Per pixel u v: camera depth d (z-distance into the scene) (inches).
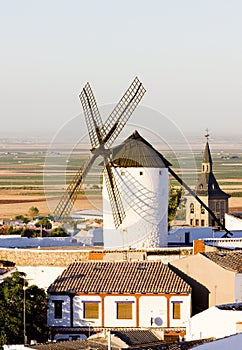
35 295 5349.4
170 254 6259.8
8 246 6835.6
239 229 7465.6
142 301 5393.7
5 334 5118.1
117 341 4581.7
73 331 5383.9
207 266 5447.8
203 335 4493.1
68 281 5477.4
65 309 5403.5
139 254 6225.4
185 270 5531.5
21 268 6299.2
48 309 5398.6
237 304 4628.4
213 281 5423.2
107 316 5398.6
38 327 5260.8
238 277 5349.4
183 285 5413.4
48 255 6250.0
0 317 5182.1
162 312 5388.8
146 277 5497.1
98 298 5403.5
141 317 5388.8
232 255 5610.2
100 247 6589.6
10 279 5452.8
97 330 5378.9
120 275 5526.6
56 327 5393.7
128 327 5388.8
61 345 4448.8
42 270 6250.0
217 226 7524.6
